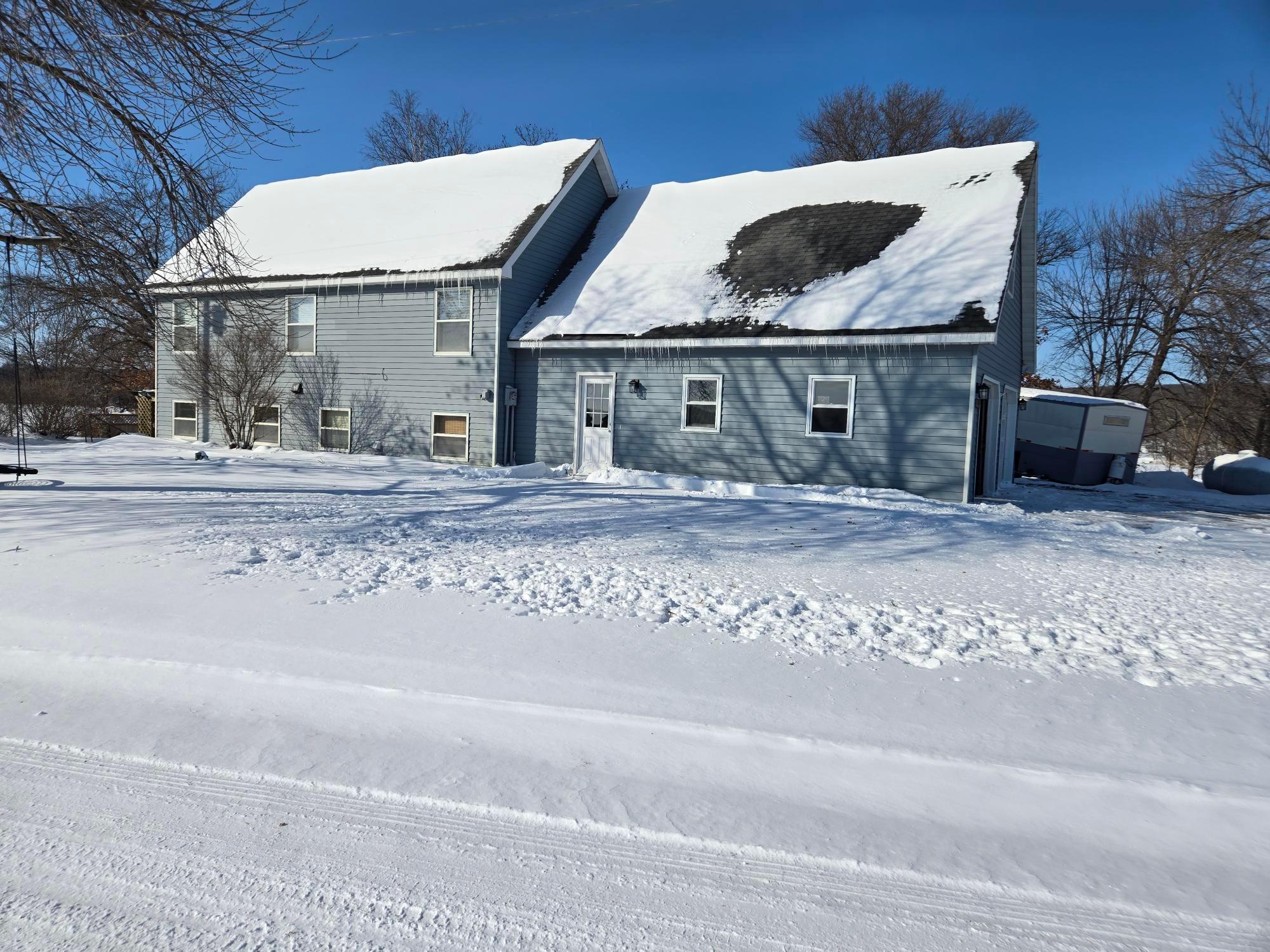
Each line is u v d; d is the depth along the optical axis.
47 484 10.53
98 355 24.69
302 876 2.54
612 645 4.58
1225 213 21.22
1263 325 22.70
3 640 4.52
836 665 4.39
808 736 3.53
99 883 2.48
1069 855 2.75
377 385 18.83
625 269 18.30
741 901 2.46
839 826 2.90
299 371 19.72
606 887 2.51
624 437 16.70
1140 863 2.71
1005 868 2.66
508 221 18.53
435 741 3.48
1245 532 11.62
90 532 7.21
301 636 4.61
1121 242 30.84
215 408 20.39
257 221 22.36
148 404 24.97
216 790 3.06
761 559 7.18
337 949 2.20
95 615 4.90
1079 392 33.34
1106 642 4.95
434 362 18.12
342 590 5.51
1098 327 31.73
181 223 9.30
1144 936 2.34
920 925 2.37
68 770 3.20
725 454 15.77
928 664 4.45
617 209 20.73
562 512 9.73
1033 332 18.88
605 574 6.22
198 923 2.30
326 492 10.91
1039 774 3.23
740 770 3.27
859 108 38.66
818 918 2.39
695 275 17.27
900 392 14.30
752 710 3.78
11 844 2.68
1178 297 27.00
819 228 17.16
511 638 4.64
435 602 5.28
